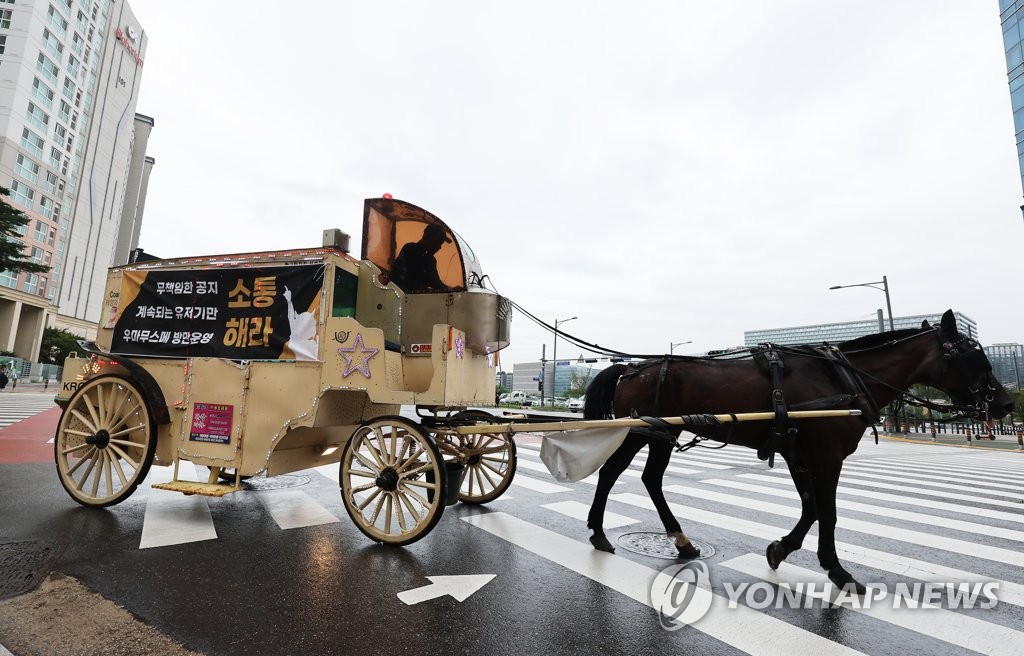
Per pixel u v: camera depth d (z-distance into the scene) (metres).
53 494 5.50
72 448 5.09
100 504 4.91
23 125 49.47
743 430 3.96
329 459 5.42
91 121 62.22
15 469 6.79
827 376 4.06
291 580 3.44
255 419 4.67
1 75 47.97
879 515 5.89
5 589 3.12
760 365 4.13
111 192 67.00
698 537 4.73
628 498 6.38
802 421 3.79
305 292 4.76
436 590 3.34
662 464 4.44
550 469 4.07
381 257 5.89
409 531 4.11
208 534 4.35
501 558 3.99
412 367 5.47
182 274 5.22
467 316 5.30
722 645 2.75
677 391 4.28
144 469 4.79
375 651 2.57
